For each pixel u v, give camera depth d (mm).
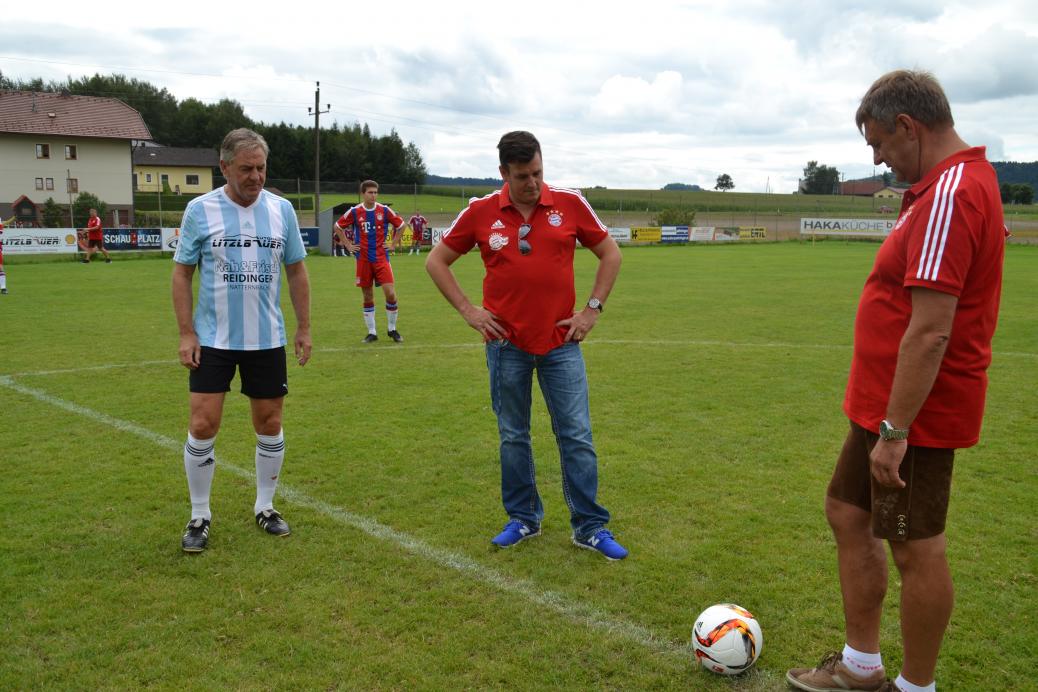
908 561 2510
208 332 3895
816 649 3037
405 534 4098
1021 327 11188
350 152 67938
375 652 3004
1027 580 3557
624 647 3043
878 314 2551
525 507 4012
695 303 14039
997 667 2908
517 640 3090
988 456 5324
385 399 6945
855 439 2709
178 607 3336
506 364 3873
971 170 2312
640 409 6590
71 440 5680
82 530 4109
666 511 4379
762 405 6727
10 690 2758
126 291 15539
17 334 10336
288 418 6316
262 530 4141
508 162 3504
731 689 2801
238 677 2842
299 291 4238
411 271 21266
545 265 3723
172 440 5699
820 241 41531
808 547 3912
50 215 36312
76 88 87562
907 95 2387
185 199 48344
